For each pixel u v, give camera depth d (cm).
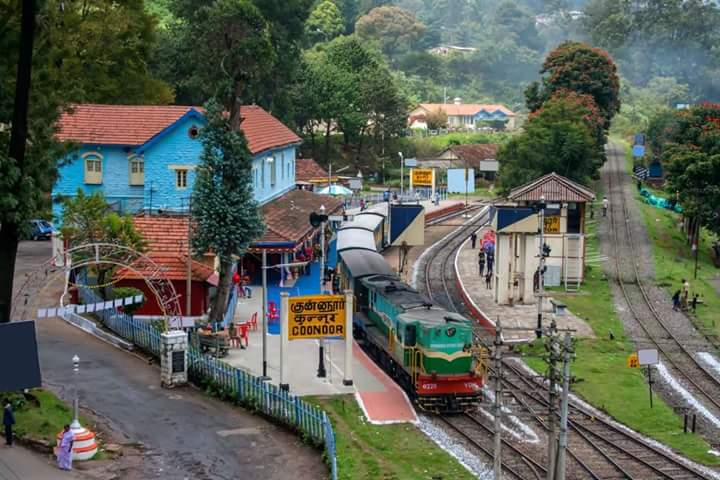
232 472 2917
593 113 9969
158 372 3978
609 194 10200
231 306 4916
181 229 5094
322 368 4028
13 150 3400
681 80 19600
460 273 6769
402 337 3838
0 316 3441
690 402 4028
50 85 3831
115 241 4572
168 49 9438
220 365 3734
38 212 3569
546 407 3816
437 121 16238
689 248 8031
